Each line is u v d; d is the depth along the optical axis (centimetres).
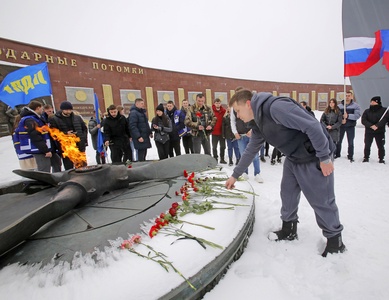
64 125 486
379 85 970
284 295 160
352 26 907
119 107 627
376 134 534
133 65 1456
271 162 579
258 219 275
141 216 217
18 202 275
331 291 163
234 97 203
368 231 241
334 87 2820
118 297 125
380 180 415
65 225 207
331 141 188
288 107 167
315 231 241
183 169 341
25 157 433
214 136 611
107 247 168
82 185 241
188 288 145
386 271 179
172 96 1694
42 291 130
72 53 1172
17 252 172
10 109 995
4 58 928
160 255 152
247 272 184
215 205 226
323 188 186
